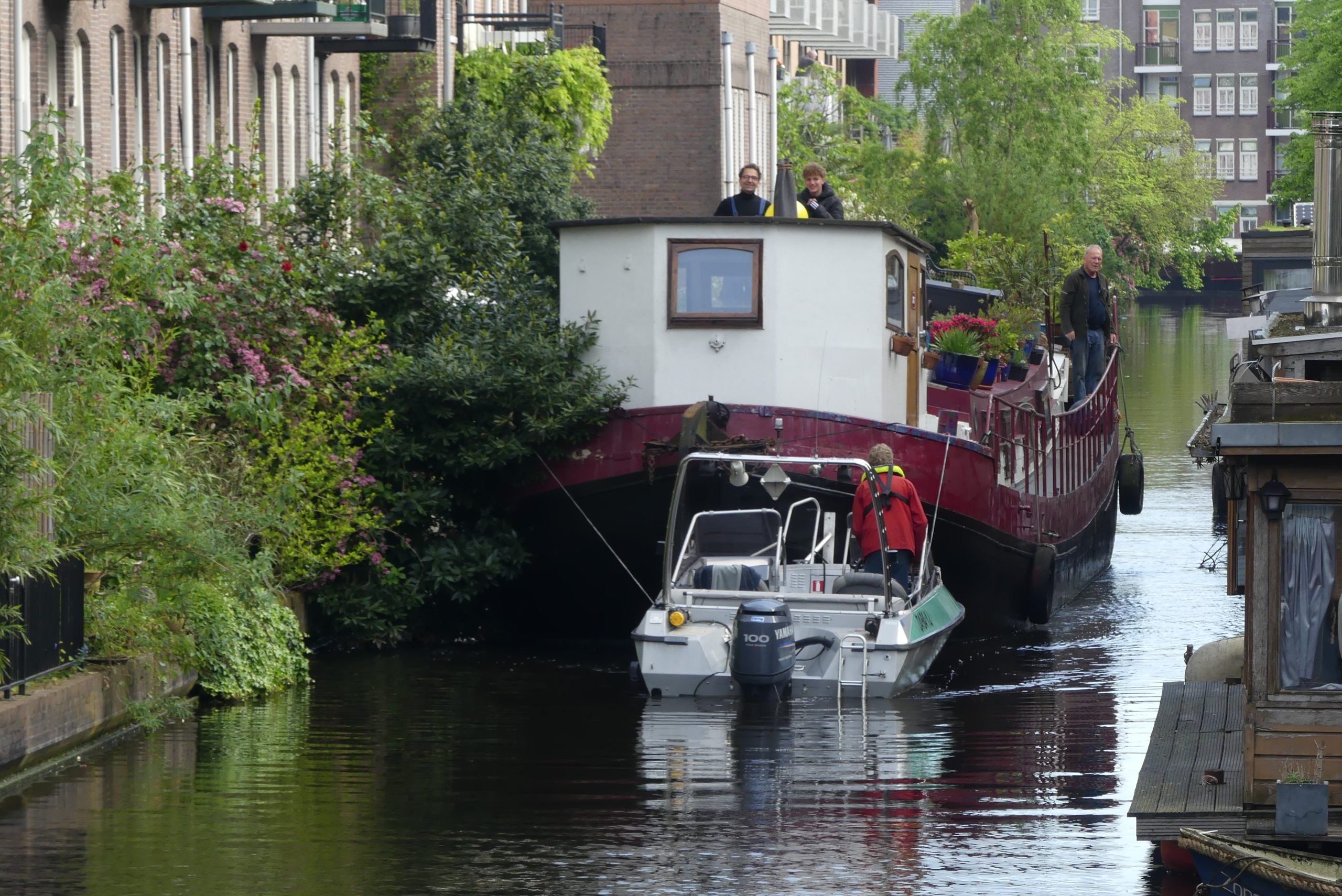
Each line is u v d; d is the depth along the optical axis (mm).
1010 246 129125
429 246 79625
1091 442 95562
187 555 57375
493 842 44094
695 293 73625
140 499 54594
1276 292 111625
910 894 40031
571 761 53094
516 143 113062
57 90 95188
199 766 51969
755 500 72688
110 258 63312
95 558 56750
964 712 60875
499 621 78250
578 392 73500
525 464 74562
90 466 53875
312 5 113938
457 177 97125
